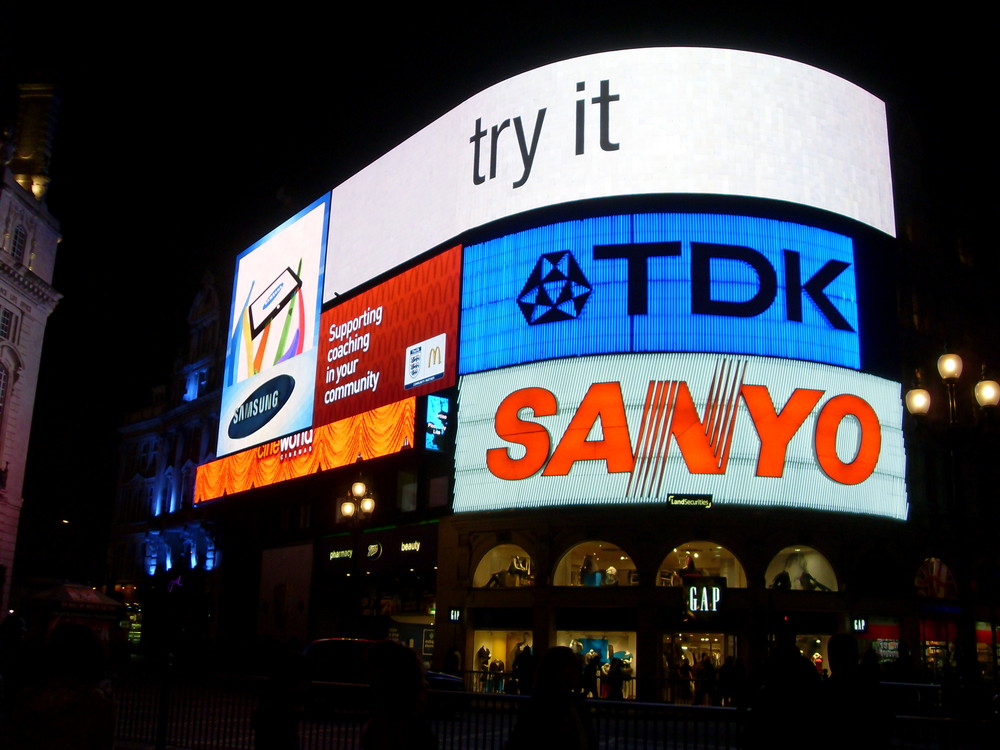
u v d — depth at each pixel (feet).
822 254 119.96
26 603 101.81
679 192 118.21
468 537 123.85
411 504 138.10
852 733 24.95
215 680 55.77
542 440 116.78
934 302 141.18
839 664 26.61
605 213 119.55
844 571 113.91
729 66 123.54
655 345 113.80
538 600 114.62
